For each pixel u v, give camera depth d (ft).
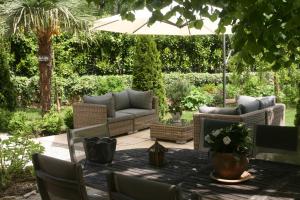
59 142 22.91
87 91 37.63
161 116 30.76
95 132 10.82
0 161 14.60
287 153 9.96
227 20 9.35
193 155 9.99
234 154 7.63
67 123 26.81
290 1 8.42
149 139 23.99
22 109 35.60
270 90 34.81
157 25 19.52
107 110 23.99
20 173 14.93
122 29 19.85
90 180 8.03
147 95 27.66
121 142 23.18
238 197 6.86
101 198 8.09
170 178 8.05
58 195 6.90
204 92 38.47
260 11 8.43
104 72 41.50
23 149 14.87
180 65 44.57
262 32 8.60
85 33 26.94
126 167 8.93
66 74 38.27
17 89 36.45
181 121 24.45
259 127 10.41
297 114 19.31
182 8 9.62
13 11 24.40
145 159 9.65
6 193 13.42
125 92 28.04
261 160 9.55
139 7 9.65
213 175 8.04
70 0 25.53
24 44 37.70
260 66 24.07
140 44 30.53
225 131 7.88
